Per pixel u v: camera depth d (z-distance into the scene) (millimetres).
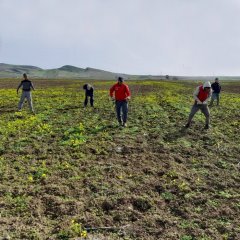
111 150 16562
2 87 57344
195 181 13344
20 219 10367
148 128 21359
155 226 10344
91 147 16797
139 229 10148
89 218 10547
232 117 26156
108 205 11367
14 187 12328
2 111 26547
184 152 16719
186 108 29859
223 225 10422
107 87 60250
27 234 9539
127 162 15070
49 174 13617
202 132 20531
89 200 11602
